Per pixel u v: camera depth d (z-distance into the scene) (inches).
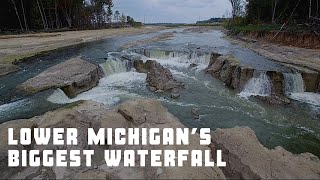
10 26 1940.2
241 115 608.4
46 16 2210.9
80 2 2390.5
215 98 704.4
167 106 644.7
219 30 2746.1
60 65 834.2
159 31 2501.2
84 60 900.6
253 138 373.7
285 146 495.8
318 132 545.0
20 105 598.5
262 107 653.3
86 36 1712.6
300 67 847.1
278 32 1365.7
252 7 2172.7
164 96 709.9
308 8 1599.4
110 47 1278.3
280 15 1776.6
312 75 762.2
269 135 530.6
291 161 336.8
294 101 697.0
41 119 427.5
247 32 1712.6
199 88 780.0
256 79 763.4
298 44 1225.4
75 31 2094.0
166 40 1658.5
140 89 762.8
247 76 773.9
